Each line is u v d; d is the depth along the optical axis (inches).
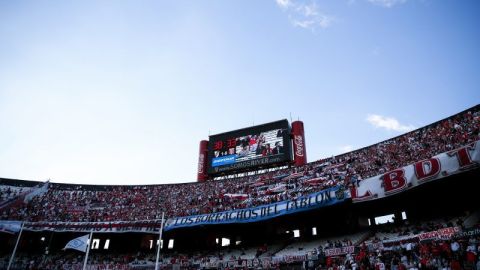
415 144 1382.9
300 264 1230.9
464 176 1015.6
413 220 1228.5
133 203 1963.6
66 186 2182.6
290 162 1861.5
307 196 1318.9
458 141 1188.5
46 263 1663.4
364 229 1338.6
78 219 1755.7
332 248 1187.9
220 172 2005.4
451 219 1087.6
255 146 1951.3
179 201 1892.2
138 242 1889.8
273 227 1641.2
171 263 1552.7
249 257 1488.7
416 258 930.7
